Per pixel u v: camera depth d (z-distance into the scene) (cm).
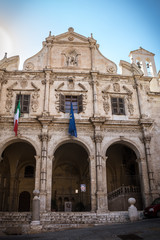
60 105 2519
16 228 1545
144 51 3691
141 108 2616
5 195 2955
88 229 1483
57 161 3278
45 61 2792
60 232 1444
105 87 2697
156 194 2223
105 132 2448
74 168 3456
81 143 2392
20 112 2452
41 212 2006
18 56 2792
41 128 2386
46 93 2536
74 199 3262
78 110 2538
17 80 2631
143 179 2309
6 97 2530
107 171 3325
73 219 1908
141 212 2006
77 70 2769
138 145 2447
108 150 3066
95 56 2894
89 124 2439
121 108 2634
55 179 3350
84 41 2947
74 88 2647
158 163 2408
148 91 2759
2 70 2603
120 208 2352
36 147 2303
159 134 2556
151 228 1334
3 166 3009
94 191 2184
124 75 2770
